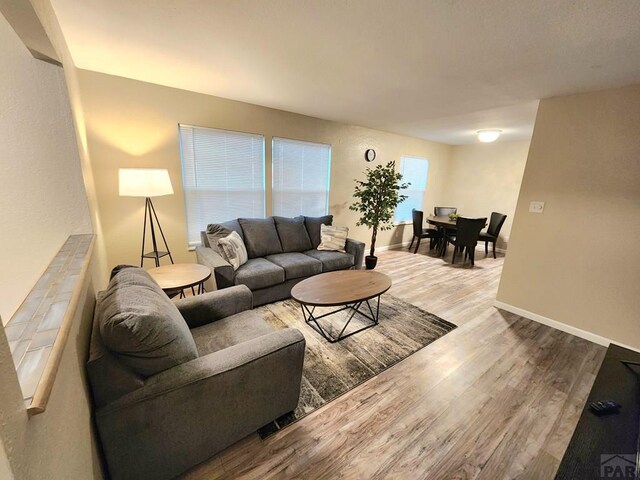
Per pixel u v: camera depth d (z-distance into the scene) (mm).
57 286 1016
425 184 6039
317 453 1396
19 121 1521
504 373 2016
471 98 2783
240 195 3529
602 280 2410
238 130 3305
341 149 4398
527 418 1629
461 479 1292
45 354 644
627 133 2197
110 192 2670
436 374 1988
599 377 1313
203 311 1774
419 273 4219
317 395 1758
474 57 1900
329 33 1672
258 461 1351
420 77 2303
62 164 1678
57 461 635
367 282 2545
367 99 2984
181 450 1200
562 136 2529
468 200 6191
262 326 1752
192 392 1141
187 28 1653
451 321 2762
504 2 1309
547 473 1323
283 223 3598
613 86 2217
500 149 5594
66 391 750
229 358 1253
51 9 1403
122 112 2598
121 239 2803
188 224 3205
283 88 2734
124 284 1284
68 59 1874
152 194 2400
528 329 2652
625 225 2264
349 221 4859
